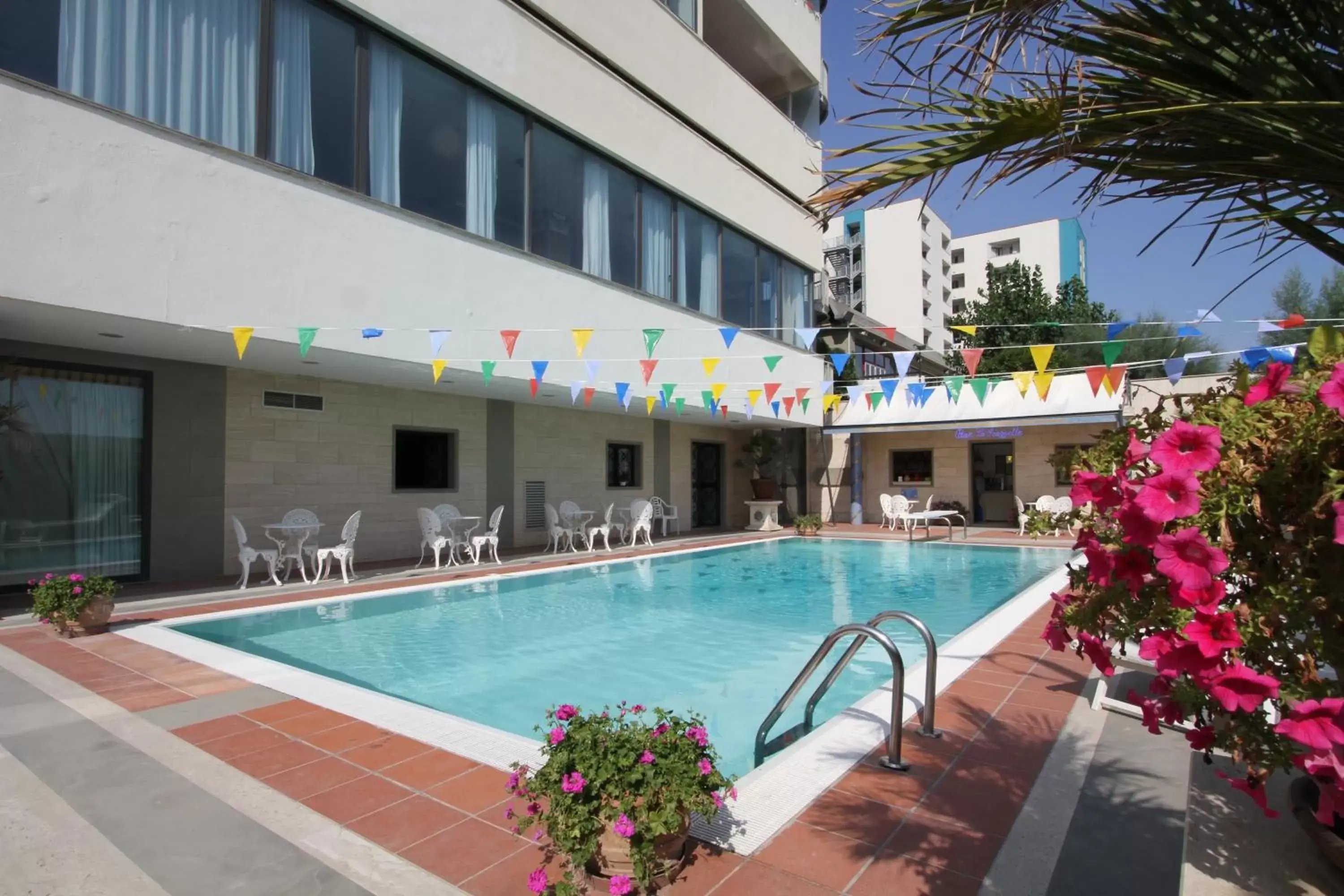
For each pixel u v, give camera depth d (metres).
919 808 2.88
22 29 5.78
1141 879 2.36
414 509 11.25
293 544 9.09
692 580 10.74
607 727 2.50
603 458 14.84
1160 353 15.61
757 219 15.42
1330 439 1.31
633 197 12.10
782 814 2.84
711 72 14.11
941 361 29.69
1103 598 1.63
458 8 8.97
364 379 10.18
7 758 3.40
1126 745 3.55
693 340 13.30
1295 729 1.27
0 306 5.86
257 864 2.47
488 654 6.45
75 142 5.93
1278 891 1.59
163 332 6.89
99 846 2.58
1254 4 1.36
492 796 3.02
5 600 7.25
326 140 7.76
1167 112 1.40
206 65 6.81
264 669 4.96
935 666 3.71
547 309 10.23
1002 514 19.52
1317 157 1.40
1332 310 14.05
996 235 60.34
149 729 3.80
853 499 18.66
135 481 8.30
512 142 9.90
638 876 2.19
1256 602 1.39
